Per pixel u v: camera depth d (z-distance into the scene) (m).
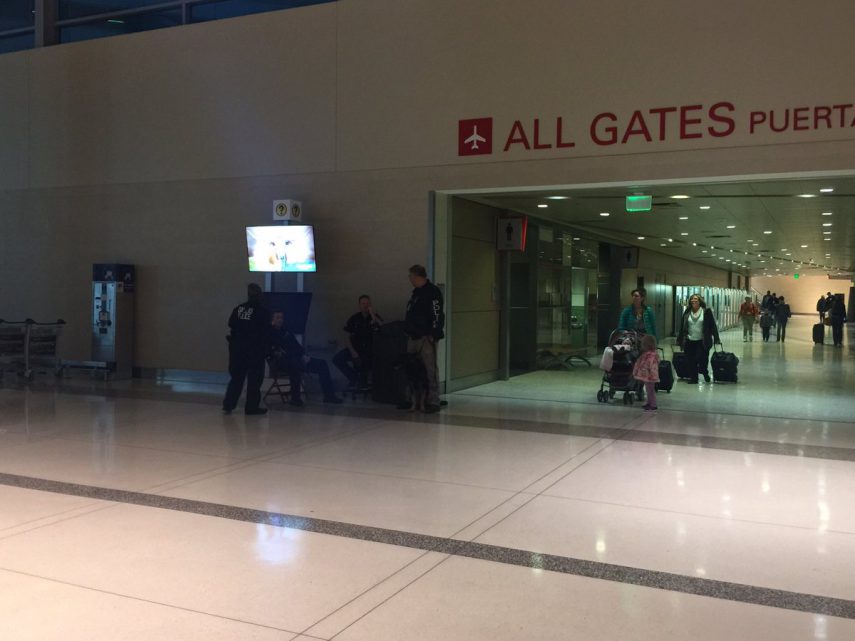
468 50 10.89
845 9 8.89
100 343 13.37
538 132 10.51
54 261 14.26
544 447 7.96
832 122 8.98
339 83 11.75
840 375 15.27
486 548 4.85
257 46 12.36
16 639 3.54
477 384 13.09
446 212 11.67
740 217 15.30
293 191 12.15
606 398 11.14
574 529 5.25
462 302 12.38
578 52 10.23
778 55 9.20
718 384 13.72
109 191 13.69
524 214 14.45
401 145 11.37
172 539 4.98
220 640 3.54
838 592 4.15
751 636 3.60
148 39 13.22
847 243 23.19
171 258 13.20
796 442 8.26
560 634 3.62
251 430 8.87
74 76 13.90
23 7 15.34
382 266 11.55
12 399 11.19
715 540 5.02
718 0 9.46
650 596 4.09
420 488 6.31
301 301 11.33
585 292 18.92
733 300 42.19
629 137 9.98
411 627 3.69
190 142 12.95
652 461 7.32
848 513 5.64
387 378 10.92
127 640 3.53
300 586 4.20
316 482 6.50
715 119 9.52
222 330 12.84
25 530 5.15
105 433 8.63
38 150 14.30
